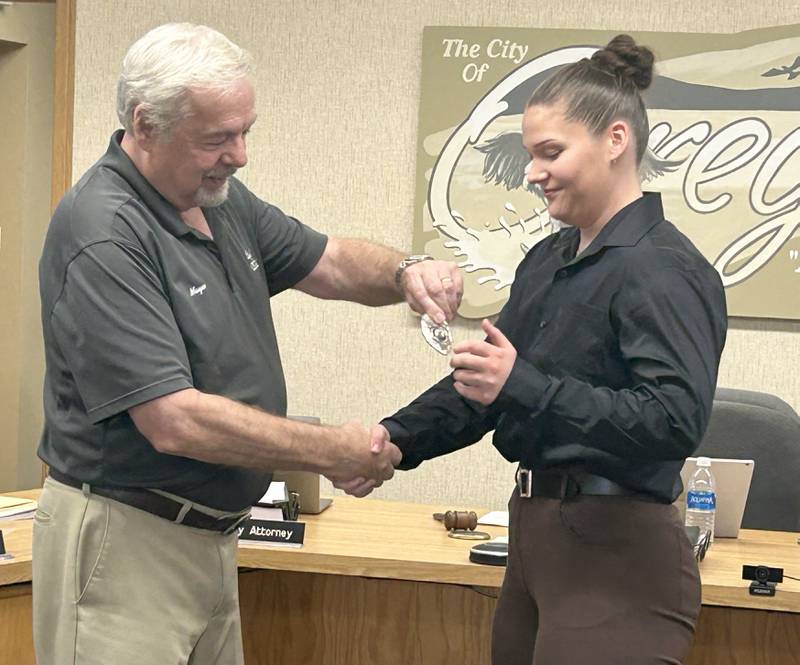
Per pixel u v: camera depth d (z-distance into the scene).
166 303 2.02
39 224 5.07
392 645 3.05
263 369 2.20
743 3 3.99
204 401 1.97
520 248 4.11
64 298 1.98
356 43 4.20
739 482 2.96
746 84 3.97
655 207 1.90
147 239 2.02
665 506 1.90
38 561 2.13
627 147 1.89
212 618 2.22
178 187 2.04
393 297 2.49
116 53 4.32
